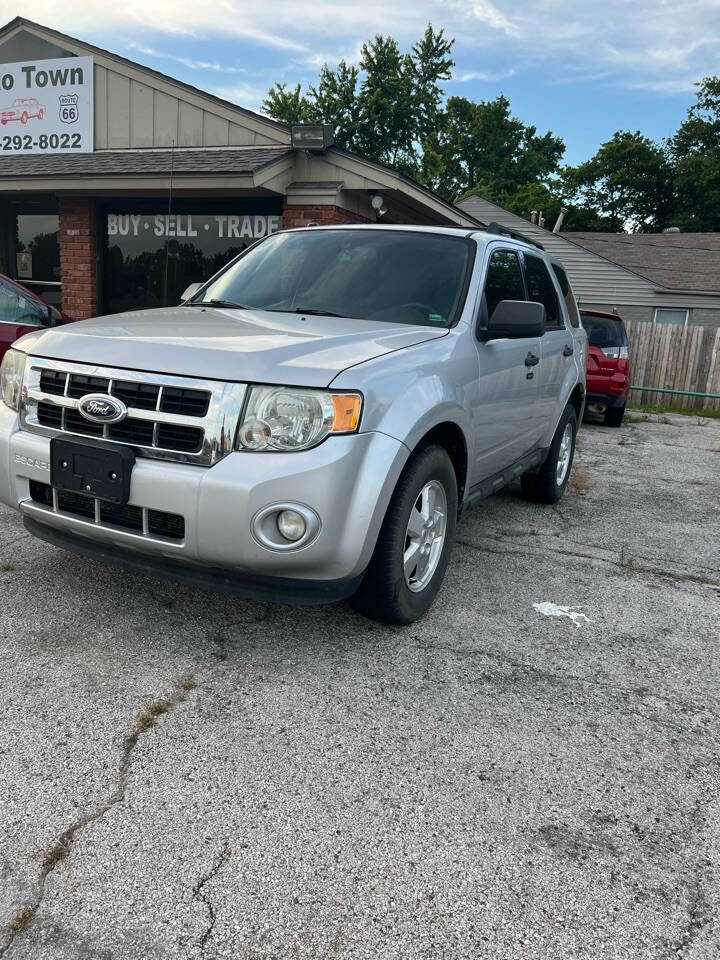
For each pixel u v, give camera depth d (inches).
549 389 204.5
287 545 108.0
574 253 1075.3
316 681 117.0
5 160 430.0
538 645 134.9
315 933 71.9
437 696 115.0
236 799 89.7
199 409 110.0
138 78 416.8
